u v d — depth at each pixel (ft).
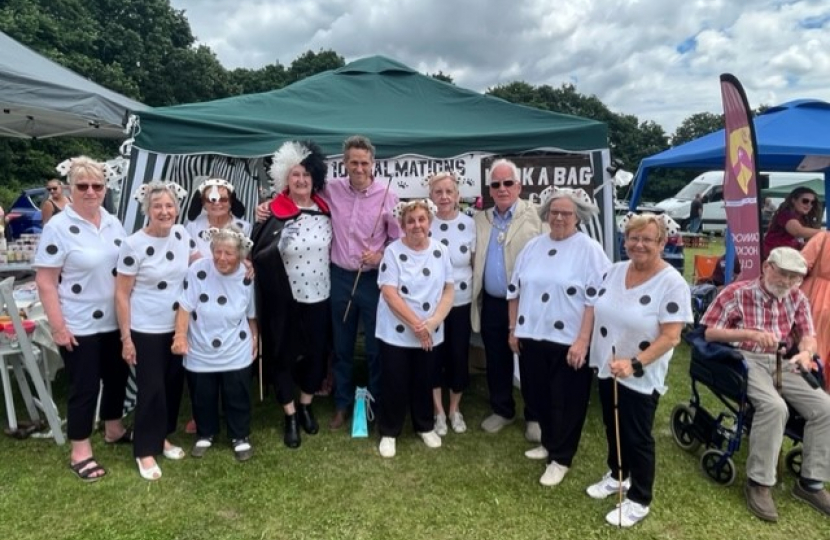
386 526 8.83
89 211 9.78
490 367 12.37
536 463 10.98
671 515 9.21
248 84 160.35
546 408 10.39
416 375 11.29
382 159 13.78
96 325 9.93
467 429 12.61
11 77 17.78
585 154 14.03
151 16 130.21
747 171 12.44
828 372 12.03
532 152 14.14
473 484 10.14
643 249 8.26
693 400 11.47
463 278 11.78
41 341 11.54
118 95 25.68
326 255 11.73
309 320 11.69
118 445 11.39
